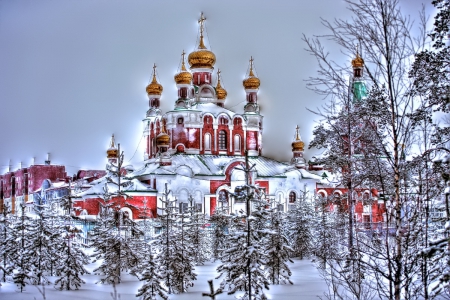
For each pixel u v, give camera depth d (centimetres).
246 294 2908
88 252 5334
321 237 4425
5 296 3372
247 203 2938
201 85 9300
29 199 11275
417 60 2089
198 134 8638
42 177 11225
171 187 7881
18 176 12162
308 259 5306
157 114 9369
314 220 5381
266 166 8750
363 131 2473
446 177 1830
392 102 2031
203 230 5369
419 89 2078
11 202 12381
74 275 3628
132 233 3934
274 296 3359
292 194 8588
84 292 3519
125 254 3825
